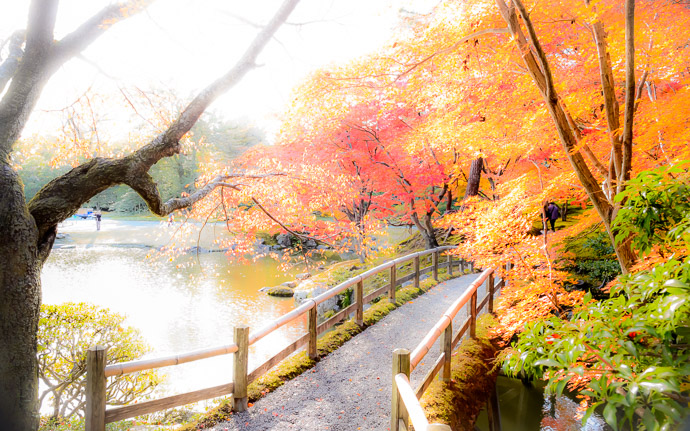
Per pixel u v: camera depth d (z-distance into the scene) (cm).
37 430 422
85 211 4994
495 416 567
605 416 188
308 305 566
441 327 430
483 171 1486
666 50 485
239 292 1508
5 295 396
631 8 360
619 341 224
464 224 783
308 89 579
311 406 457
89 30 471
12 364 399
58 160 738
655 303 219
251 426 414
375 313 797
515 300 695
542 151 852
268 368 494
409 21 592
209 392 422
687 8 488
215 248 2461
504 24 537
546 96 433
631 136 405
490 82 616
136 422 559
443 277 1190
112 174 453
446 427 173
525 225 616
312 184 838
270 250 2438
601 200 443
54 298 1364
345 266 1546
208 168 782
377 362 582
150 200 479
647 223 250
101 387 348
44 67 448
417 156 1303
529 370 262
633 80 385
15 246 401
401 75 565
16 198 405
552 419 605
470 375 546
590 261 1034
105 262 2059
